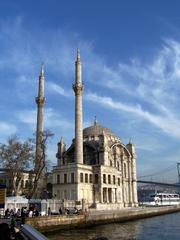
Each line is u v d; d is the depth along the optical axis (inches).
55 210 2913.4
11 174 3339.1
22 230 547.2
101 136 4776.1
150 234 2257.6
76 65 4365.2
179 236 2148.1
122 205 4584.2
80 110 4220.0
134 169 5492.1
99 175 4259.4
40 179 3740.2
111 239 1969.7
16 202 2603.3
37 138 3636.8
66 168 4178.2
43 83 4517.7
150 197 7062.0
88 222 2741.1
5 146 3363.7
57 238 1987.0
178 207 5713.6
